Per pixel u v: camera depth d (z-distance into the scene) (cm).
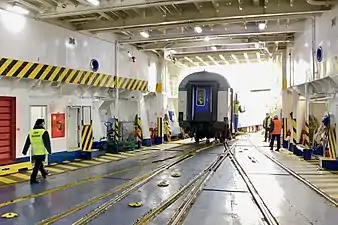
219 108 2153
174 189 931
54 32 1380
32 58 1267
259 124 4034
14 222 651
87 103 1625
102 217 680
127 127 1956
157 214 699
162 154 1731
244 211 730
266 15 1338
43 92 1347
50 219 667
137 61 2058
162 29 1650
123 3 1170
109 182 1032
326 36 1303
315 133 1600
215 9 1366
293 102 1802
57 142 1424
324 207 764
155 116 2303
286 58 2058
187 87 2192
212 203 790
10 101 1206
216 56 2527
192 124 2212
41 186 979
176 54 2359
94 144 1681
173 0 1123
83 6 1212
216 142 2381
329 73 1267
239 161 1455
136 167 1319
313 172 1199
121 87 1858
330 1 1196
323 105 1688
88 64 1591
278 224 643
